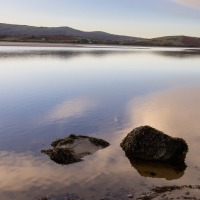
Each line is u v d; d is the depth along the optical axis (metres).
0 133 16.31
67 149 13.84
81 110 20.86
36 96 24.91
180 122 18.39
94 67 46.09
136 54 79.44
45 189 11.09
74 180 11.75
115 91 27.64
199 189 11.09
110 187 11.31
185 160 13.58
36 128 17.17
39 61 51.88
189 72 43.44
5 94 25.45
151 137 13.91
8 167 12.62
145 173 12.48
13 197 10.55
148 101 23.78
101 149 14.53
